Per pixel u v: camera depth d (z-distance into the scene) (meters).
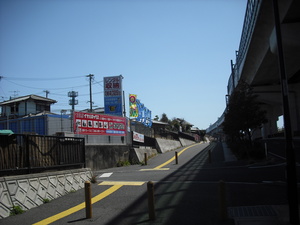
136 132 30.20
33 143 10.53
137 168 21.14
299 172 13.97
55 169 11.58
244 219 7.17
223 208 7.25
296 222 6.49
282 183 11.05
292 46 18.59
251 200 9.06
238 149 25.73
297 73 35.41
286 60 25.08
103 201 9.90
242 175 13.77
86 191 8.12
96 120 22.81
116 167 23.48
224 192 7.31
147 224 7.24
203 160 23.55
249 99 24.58
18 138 9.94
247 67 33.94
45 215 8.52
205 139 98.44
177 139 49.72
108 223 7.51
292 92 41.00
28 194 9.40
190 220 7.39
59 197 10.75
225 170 15.95
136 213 8.23
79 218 8.09
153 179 13.91
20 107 43.84
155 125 62.25
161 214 8.00
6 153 9.39
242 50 31.52
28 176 9.67
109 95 33.34
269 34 21.30
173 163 23.05
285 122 6.84
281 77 7.04
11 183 8.92
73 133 19.98
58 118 22.91
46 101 45.69
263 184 11.37
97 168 21.53
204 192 10.38
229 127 26.27
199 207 8.50
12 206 8.68
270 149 28.56
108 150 23.31
